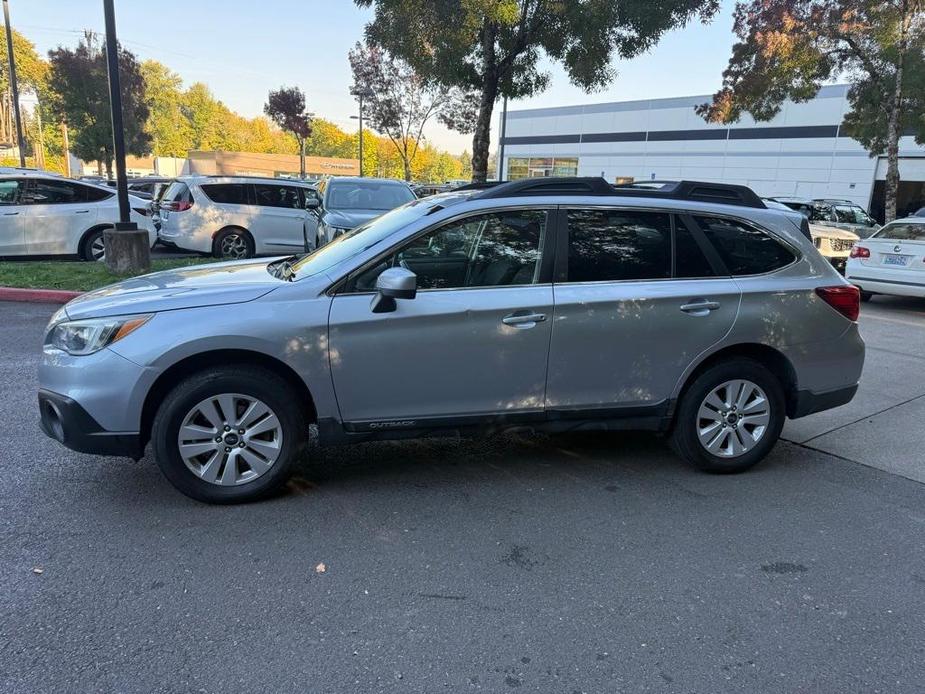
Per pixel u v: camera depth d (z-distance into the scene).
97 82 31.78
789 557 3.35
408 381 3.77
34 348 6.86
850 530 3.64
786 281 4.27
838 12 16.23
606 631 2.74
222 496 3.67
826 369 4.39
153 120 83.25
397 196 11.22
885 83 17.12
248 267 4.62
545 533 3.52
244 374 3.58
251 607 2.82
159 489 3.89
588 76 11.29
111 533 3.38
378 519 3.62
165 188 13.43
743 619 2.84
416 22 10.29
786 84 18.66
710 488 4.14
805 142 31.94
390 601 2.90
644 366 4.06
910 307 11.36
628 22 10.32
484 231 3.89
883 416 5.63
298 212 13.18
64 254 11.81
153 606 2.81
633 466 4.46
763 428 4.31
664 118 37.66
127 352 3.44
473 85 11.63
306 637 2.65
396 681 2.42
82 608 2.78
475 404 3.90
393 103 29.53
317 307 3.63
